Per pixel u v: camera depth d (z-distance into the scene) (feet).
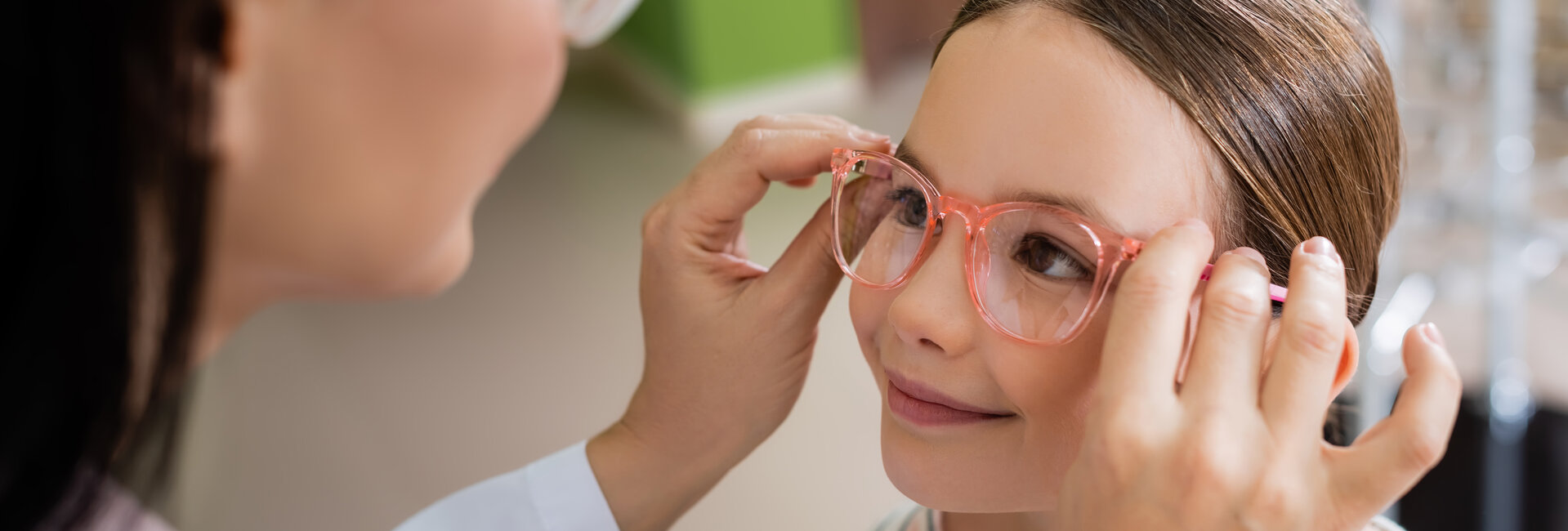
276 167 1.64
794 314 2.35
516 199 9.94
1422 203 6.04
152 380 1.61
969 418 2.12
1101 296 2.01
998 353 2.06
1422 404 1.83
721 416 2.43
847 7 12.10
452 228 1.78
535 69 1.72
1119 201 2.01
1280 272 2.12
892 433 2.18
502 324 7.71
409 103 1.66
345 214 1.69
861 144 2.25
